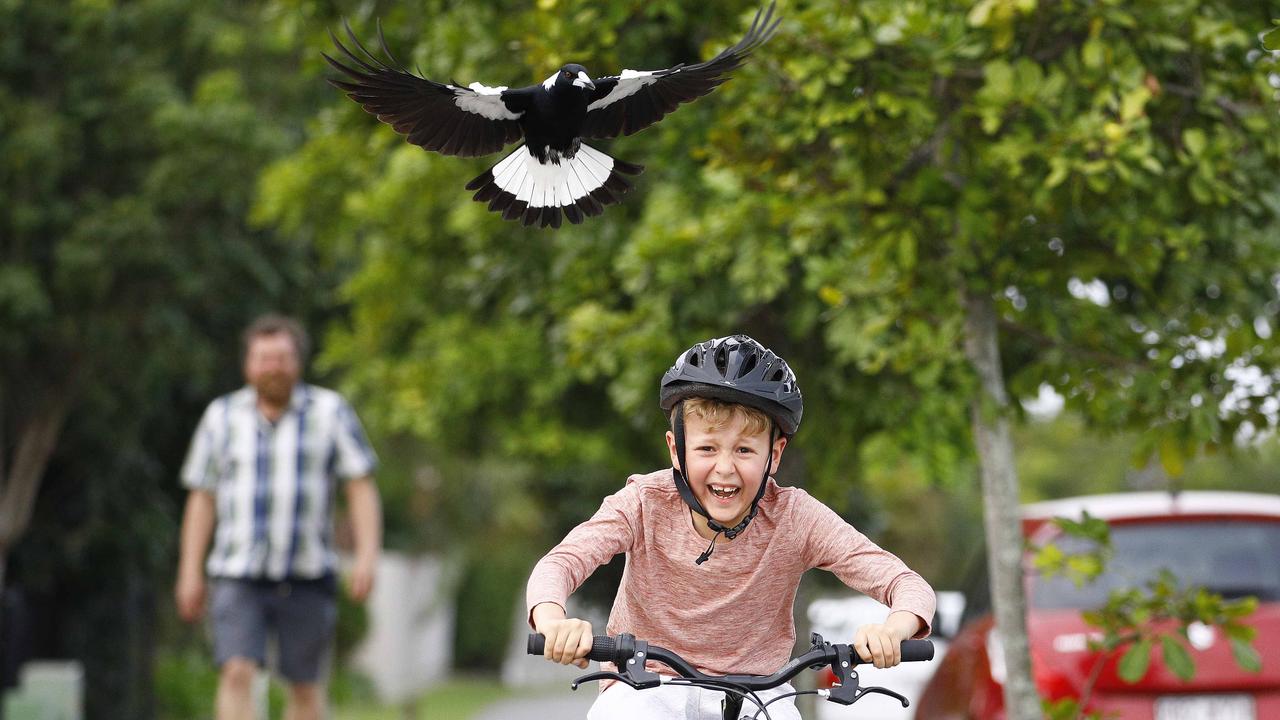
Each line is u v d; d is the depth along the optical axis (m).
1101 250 10.04
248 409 12.88
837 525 6.23
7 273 22.89
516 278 17.20
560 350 16.80
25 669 19.33
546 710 39.72
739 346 6.00
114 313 24.92
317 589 12.83
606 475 28.95
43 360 25.52
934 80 9.53
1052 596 11.51
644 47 11.88
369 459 13.02
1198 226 9.96
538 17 10.28
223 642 12.54
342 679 43.91
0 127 23.06
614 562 28.31
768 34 5.88
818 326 14.50
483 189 5.74
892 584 5.98
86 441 27.61
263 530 12.60
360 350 21.23
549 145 5.74
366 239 20.58
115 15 24.44
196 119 23.77
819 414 14.41
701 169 13.11
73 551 27.80
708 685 5.53
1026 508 12.80
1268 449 11.48
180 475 31.50
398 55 13.43
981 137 9.49
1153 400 9.54
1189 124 9.62
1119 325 10.20
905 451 14.39
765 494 6.28
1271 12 9.67
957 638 13.40
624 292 15.96
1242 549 11.57
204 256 25.34
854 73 9.16
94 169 25.12
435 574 42.47
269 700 30.80
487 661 59.56
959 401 9.88
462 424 19.80
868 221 9.70
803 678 15.25
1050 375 10.16
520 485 32.22
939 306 9.69
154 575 30.53
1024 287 10.13
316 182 19.98
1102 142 8.83
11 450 26.56
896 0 9.33
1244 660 8.96
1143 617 9.06
